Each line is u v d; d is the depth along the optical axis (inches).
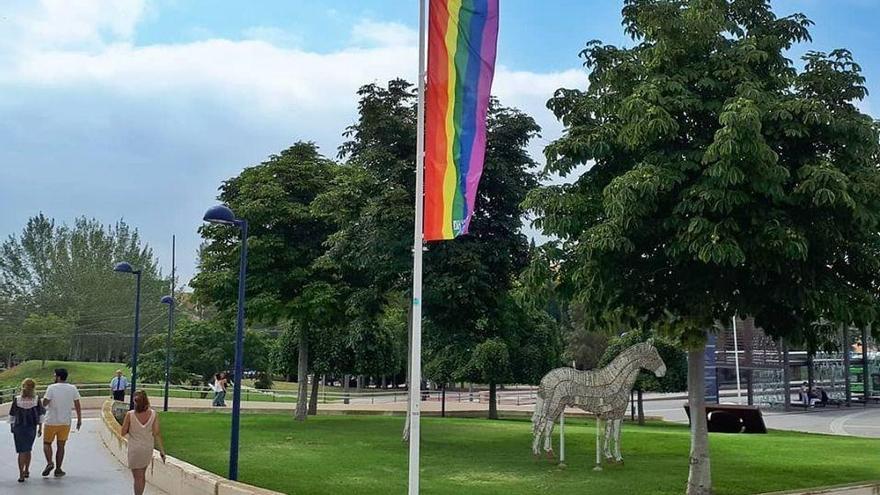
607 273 423.2
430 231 371.6
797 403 1950.1
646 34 450.9
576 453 634.2
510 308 1099.3
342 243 737.0
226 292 948.6
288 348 1279.5
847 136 408.2
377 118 714.2
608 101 457.1
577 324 2404.0
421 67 388.5
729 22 442.0
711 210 378.6
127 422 423.2
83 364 3120.1
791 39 457.1
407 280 733.9
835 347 480.4
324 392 2315.5
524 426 940.6
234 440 477.1
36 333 2955.2
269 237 917.2
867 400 1977.1
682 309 440.5
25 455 535.8
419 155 377.4
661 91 414.9
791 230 372.2
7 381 2659.9
